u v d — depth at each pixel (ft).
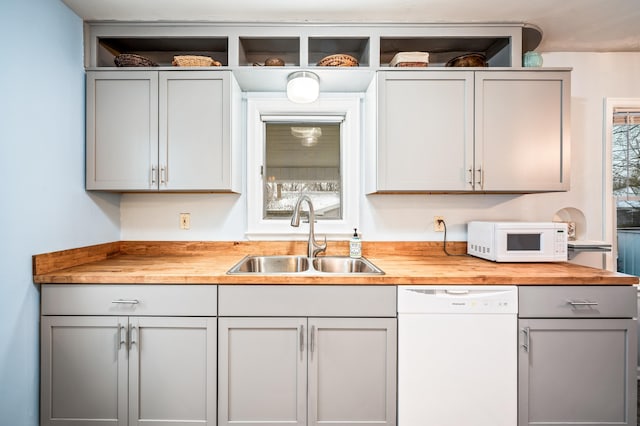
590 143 6.89
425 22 5.78
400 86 5.63
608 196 6.85
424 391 4.64
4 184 4.10
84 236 5.62
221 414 4.65
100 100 5.62
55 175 4.95
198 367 4.67
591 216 6.88
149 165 5.64
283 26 5.80
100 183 5.62
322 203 6.97
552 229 5.65
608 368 4.66
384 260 6.15
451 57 6.75
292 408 4.69
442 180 5.64
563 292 4.66
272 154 6.93
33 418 4.56
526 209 6.86
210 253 6.73
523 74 5.64
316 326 4.64
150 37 5.82
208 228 6.78
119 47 6.48
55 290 4.66
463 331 4.63
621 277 4.59
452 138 5.64
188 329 4.67
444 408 4.64
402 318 4.64
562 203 6.87
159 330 4.67
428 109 5.63
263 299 4.65
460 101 5.64
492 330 4.63
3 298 4.10
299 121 6.84
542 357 4.67
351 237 6.78
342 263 6.38
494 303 4.62
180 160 5.65
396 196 6.82
